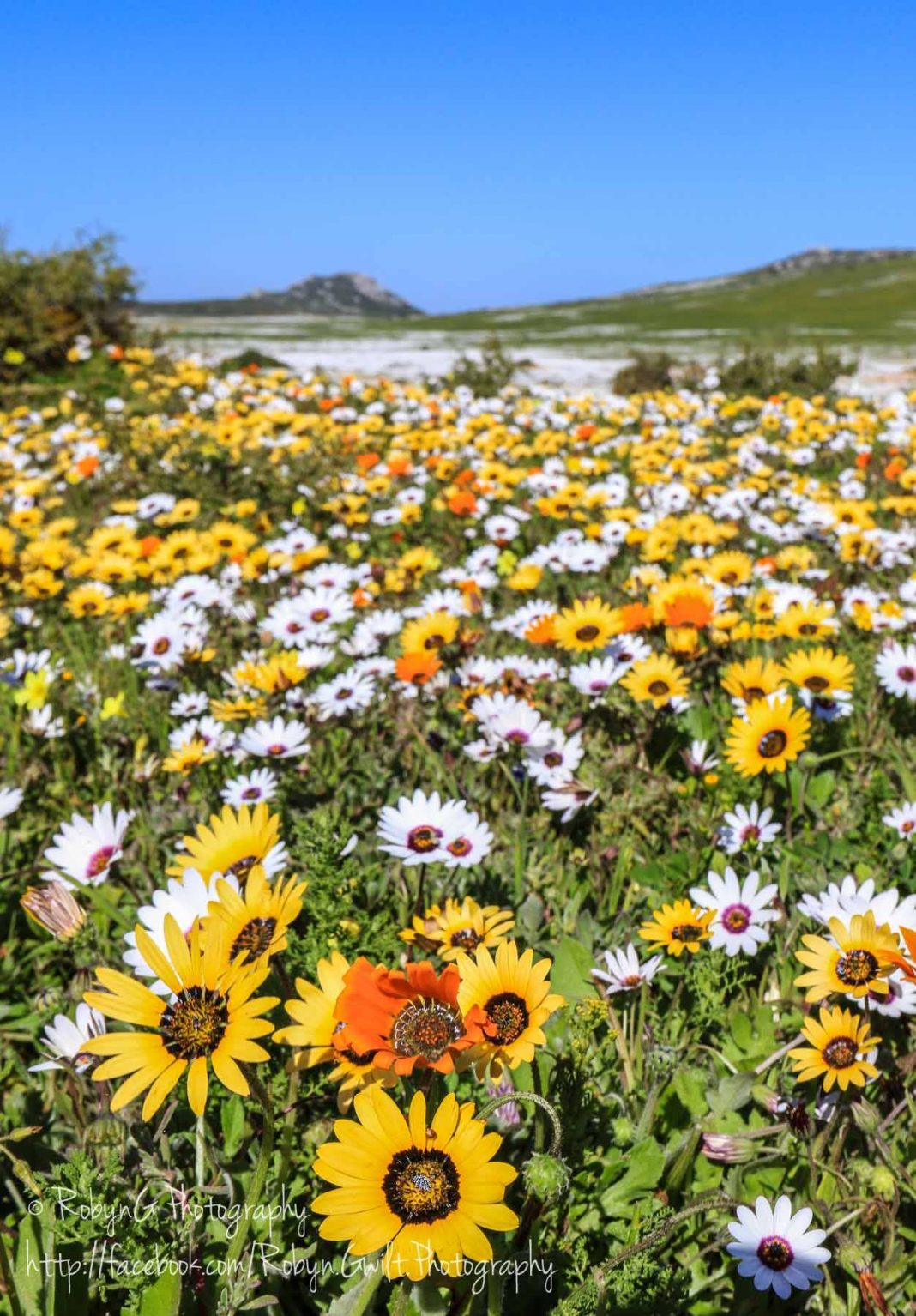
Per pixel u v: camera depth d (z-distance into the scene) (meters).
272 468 9.94
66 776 4.11
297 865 2.98
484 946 1.69
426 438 11.46
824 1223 1.92
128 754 4.23
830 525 7.56
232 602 5.83
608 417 15.77
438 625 4.33
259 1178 1.61
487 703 3.46
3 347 21.67
